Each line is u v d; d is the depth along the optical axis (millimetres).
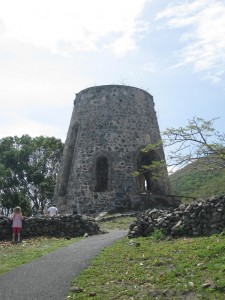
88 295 6535
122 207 21297
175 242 9859
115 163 22234
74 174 22859
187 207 10859
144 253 8984
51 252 10242
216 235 9711
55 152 37688
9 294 6832
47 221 14102
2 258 10180
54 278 7617
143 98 24656
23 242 12836
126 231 14820
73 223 14164
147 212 12164
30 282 7473
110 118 23125
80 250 10219
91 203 21703
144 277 7238
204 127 8477
